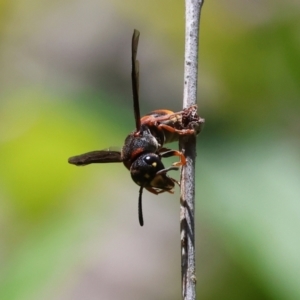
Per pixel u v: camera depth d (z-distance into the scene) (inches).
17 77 11.9
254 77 10.6
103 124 10.4
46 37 12.7
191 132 9.7
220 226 10.0
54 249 10.1
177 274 12.5
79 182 10.3
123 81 11.7
